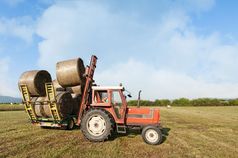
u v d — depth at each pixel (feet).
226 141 28.99
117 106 29.43
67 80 34.27
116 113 29.43
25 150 22.47
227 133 35.53
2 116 60.13
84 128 27.73
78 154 21.24
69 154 21.16
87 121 27.94
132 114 29.35
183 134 34.09
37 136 29.84
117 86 29.55
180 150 23.71
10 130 34.55
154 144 26.20
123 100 29.32
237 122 51.70
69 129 35.86
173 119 58.23
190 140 29.32
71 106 36.17
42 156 20.34
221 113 85.81
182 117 64.75
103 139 27.14
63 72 34.01
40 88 35.19
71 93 37.29
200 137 31.68
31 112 35.29
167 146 25.48
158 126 28.32
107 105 29.14
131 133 32.81
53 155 20.63
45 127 37.35
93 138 27.22
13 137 28.89
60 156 20.54
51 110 33.71
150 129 26.48
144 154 21.93
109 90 29.53
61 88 36.96
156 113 28.94
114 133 32.65
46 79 36.63
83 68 35.55
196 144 26.84
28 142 25.99
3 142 25.94
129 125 29.27
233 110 111.45
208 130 38.50
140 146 25.17
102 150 22.89
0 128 36.40
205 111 100.83
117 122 28.89
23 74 35.58
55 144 25.27
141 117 29.09
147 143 26.48
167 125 45.03
